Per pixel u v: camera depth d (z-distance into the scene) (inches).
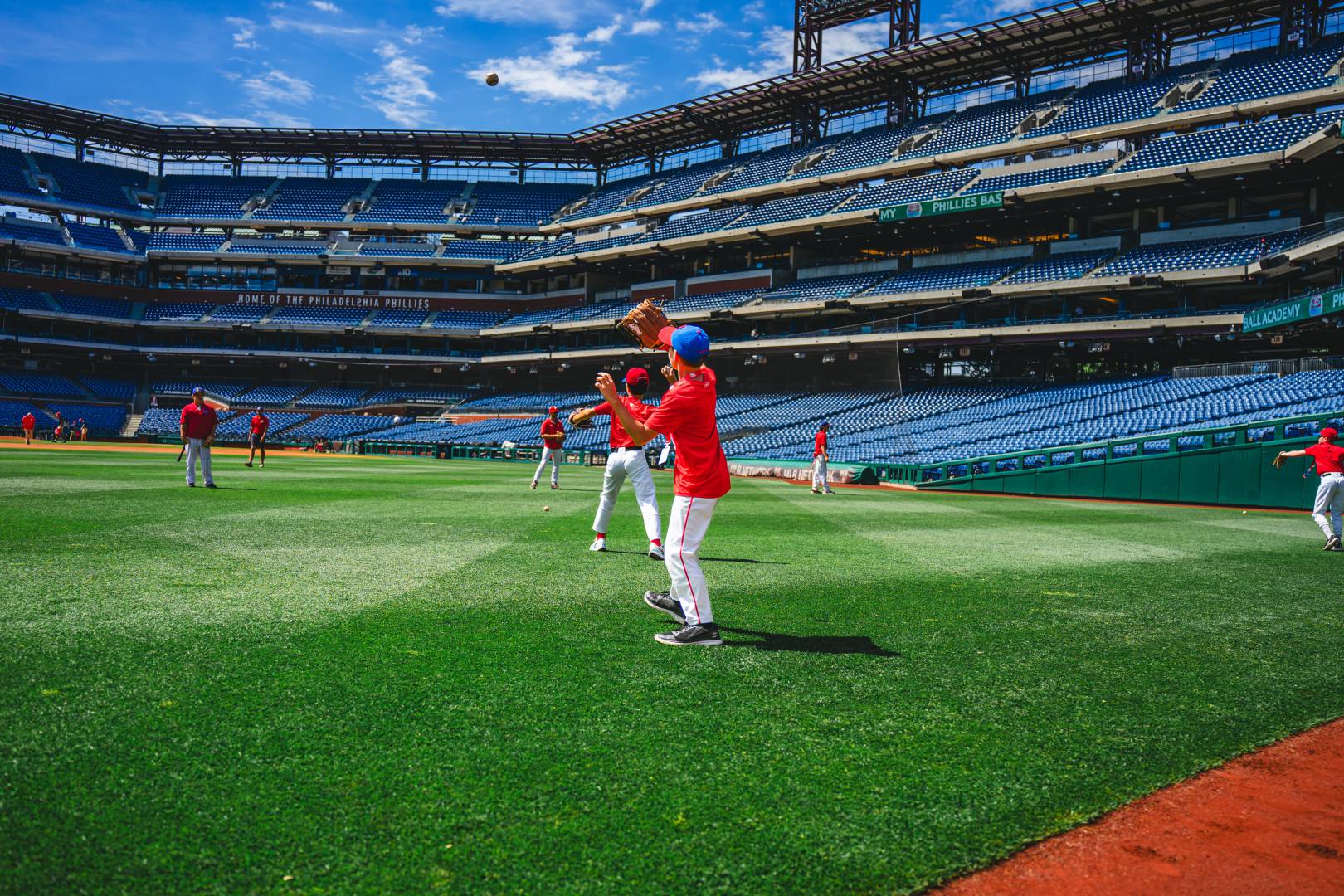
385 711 136.4
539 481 850.8
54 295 2149.4
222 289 2306.8
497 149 2410.2
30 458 954.1
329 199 2411.4
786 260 1881.2
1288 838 104.6
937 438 1230.3
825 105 1990.7
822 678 164.7
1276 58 1384.1
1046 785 117.4
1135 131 1384.1
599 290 2197.3
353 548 321.7
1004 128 1592.0
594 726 133.4
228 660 161.5
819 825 103.0
